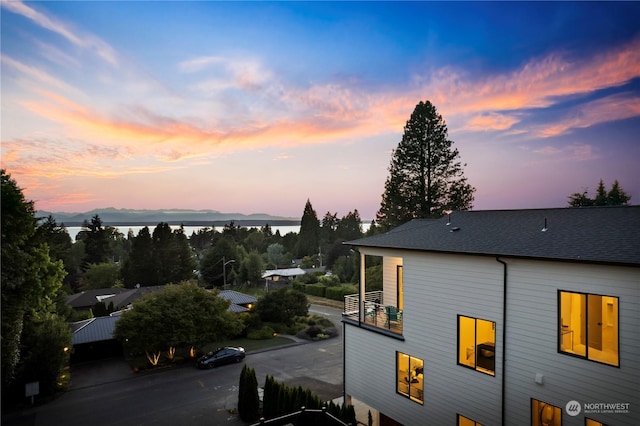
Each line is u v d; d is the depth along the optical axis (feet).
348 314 54.70
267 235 444.96
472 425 39.22
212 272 203.21
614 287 29.12
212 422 56.13
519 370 34.86
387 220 147.33
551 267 32.71
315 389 67.26
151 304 82.74
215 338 84.99
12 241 62.59
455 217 53.62
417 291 44.14
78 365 86.33
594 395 30.19
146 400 64.80
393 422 48.52
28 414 60.54
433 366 42.27
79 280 224.74
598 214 40.06
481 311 37.81
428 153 141.08
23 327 73.31
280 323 115.85
